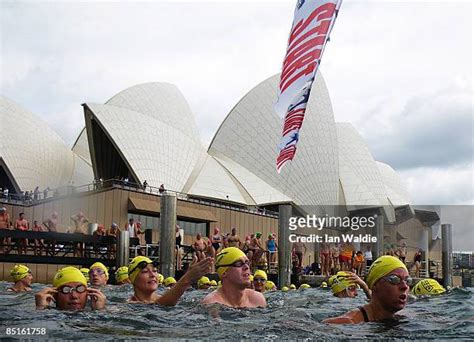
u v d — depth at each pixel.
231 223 37.84
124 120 41.19
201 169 44.78
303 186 48.41
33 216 29.77
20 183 42.88
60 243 22.72
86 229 27.23
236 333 5.75
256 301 7.96
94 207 31.38
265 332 5.77
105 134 41.06
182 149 43.69
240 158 47.81
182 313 7.11
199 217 35.31
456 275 29.92
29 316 6.67
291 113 10.24
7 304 8.85
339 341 5.28
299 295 13.32
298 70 9.17
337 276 11.12
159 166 41.34
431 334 5.67
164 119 48.25
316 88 49.38
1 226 21.77
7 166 42.44
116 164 43.34
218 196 43.44
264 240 40.16
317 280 23.59
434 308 8.39
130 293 11.59
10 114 44.12
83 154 51.09
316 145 49.16
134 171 39.97
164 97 49.25
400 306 5.98
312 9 8.71
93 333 5.66
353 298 10.97
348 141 59.66
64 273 7.04
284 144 10.97
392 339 5.39
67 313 6.80
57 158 46.19
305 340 5.30
